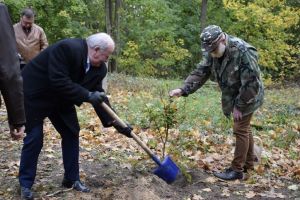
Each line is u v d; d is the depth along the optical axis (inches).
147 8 800.3
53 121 187.2
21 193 177.5
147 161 229.6
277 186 210.4
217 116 362.0
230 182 211.5
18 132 140.6
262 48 682.8
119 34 808.3
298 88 752.3
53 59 167.5
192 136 289.9
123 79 592.1
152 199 179.0
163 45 791.1
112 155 242.8
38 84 174.1
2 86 132.6
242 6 645.9
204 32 202.4
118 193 182.1
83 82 175.0
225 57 205.2
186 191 196.2
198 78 219.8
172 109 223.6
